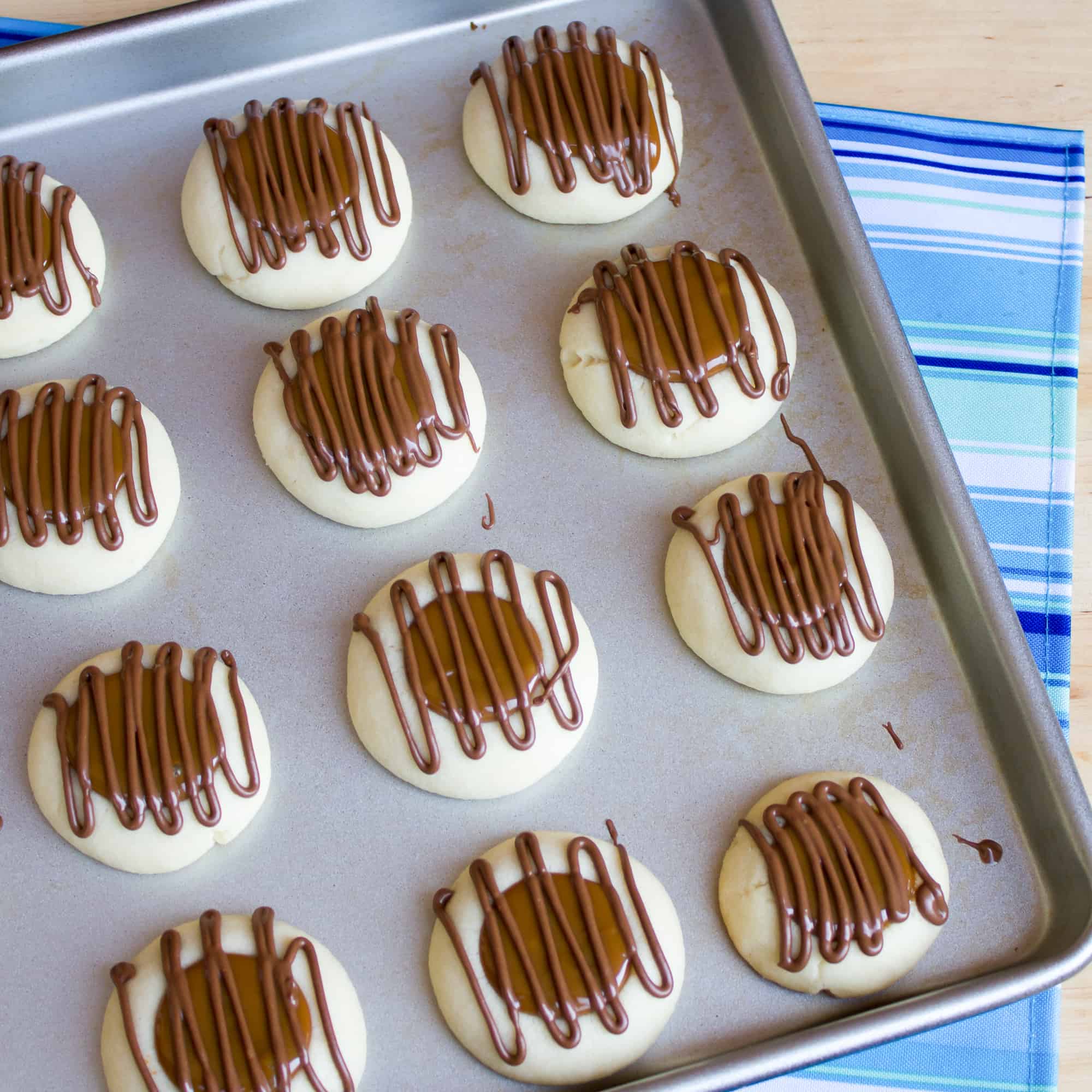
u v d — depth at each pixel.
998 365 0.54
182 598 0.50
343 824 0.48
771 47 0.53
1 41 0.54
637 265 0.51
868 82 0.57
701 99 0.55
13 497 0.48
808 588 0.49
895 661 0.50
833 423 0.52
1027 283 0.55
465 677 0.48
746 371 0.51
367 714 0.48
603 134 0.52
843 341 0.52
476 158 0.53
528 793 0.49
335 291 0.52
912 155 0.56
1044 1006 0.49
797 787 0.48
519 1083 0.46
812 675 0.49
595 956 0.46
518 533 0.51
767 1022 0.47
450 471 0.50
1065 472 0.53
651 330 0.50
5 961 0.47
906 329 0.54
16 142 0.53
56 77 0.52
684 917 0.48
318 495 0.50
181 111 0.53
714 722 0.49
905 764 0.49
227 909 0.47
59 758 0.47
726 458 0.51
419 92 0.54
